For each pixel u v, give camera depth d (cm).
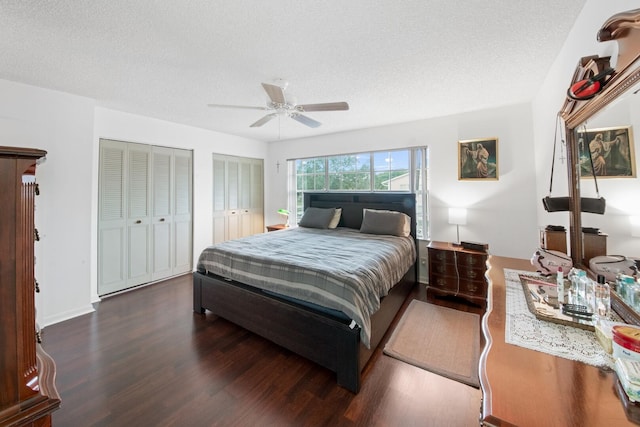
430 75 233
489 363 76
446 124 351
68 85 253
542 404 61
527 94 279
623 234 112
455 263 310
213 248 274
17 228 75
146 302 309
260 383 177
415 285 361
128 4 145
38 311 254
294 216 521
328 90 264
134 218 353
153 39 179
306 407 157
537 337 89
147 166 365
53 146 265
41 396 77
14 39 178
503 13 154
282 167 525
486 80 243
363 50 192
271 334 213
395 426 143
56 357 204
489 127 323
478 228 333
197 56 200
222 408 156
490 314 106
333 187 465
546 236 165
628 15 90
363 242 305
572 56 171
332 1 143
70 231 276
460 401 161
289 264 215
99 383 176
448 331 240
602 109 124
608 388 65
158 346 220
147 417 150
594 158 134
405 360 200
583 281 110
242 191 501
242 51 193
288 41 181
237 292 238
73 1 143
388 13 153
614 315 97
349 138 435
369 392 169
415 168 383
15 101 244
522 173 306
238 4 145
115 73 228
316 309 196
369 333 175
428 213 374
